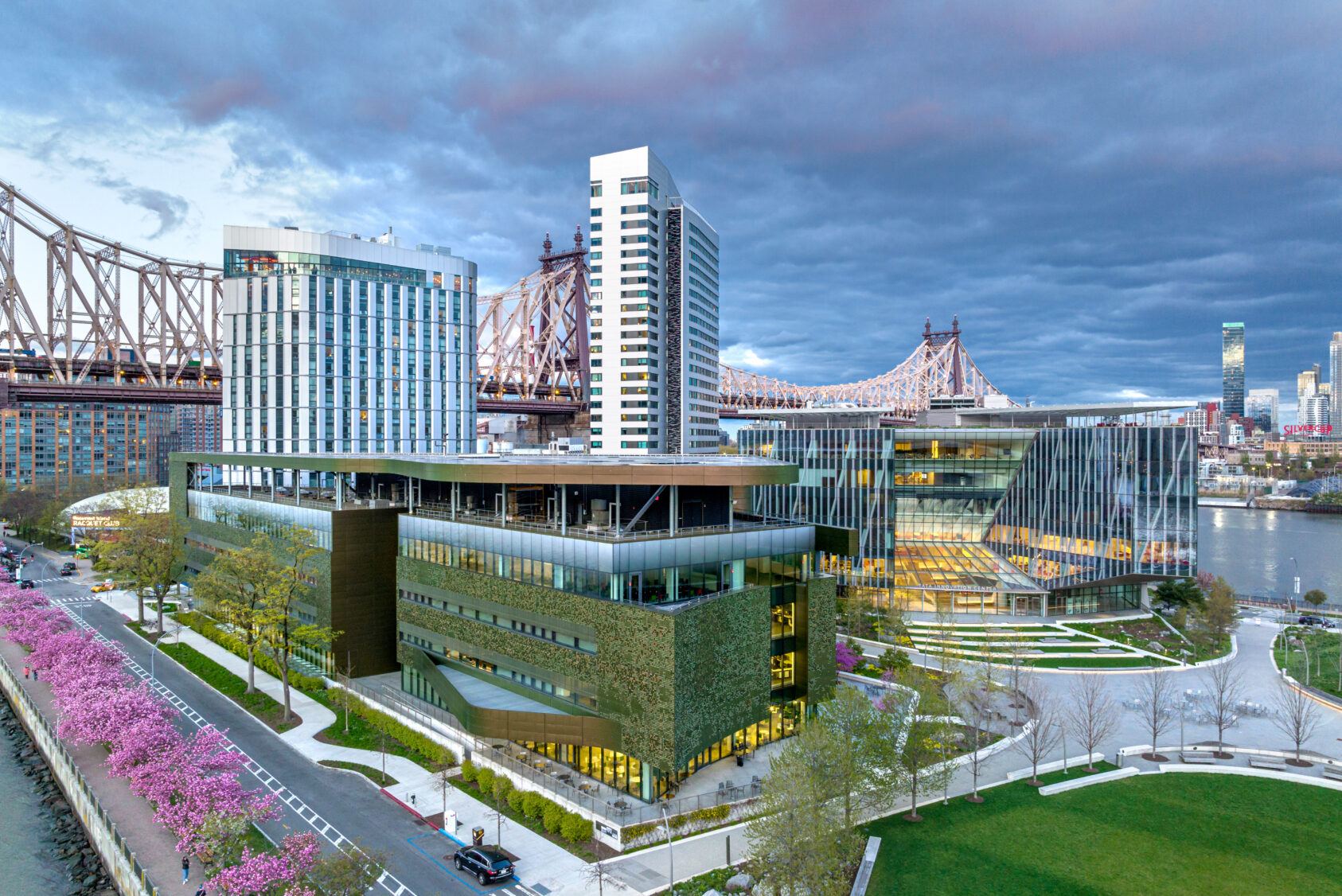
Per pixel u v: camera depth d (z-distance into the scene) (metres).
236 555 95.06
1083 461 130.38
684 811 61.12
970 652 104.56
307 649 102.12
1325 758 72.06
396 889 52.06
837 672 92.12
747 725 69.25
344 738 78.88
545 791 65.06
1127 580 131.00
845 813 52.88
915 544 140.50
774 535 75.06
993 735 78.44
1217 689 91.75
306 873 48.84
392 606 98.88
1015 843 57.25
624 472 68.50
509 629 76.31
